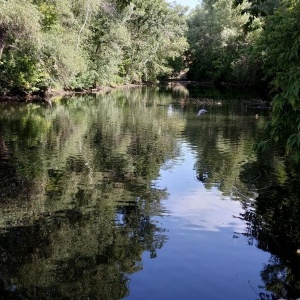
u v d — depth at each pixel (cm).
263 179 922
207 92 3634
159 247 576
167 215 699
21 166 991
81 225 647
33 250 561
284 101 380
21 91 2462
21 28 1878
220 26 4847
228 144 1312
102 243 586
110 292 462
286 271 518
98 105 2398
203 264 532
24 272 504
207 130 1587
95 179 905
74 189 829
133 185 869
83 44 3212
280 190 845
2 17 1755
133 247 574
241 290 473
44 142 1280
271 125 416
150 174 959
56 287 471
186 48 4881
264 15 720
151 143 1320
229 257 552
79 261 533
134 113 2072
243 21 4325
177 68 5653
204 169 1010
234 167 1031
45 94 2634
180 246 580
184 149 1238
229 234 625
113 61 3578
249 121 1844
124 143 1308
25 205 730
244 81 4012
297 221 681
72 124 1661
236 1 713
